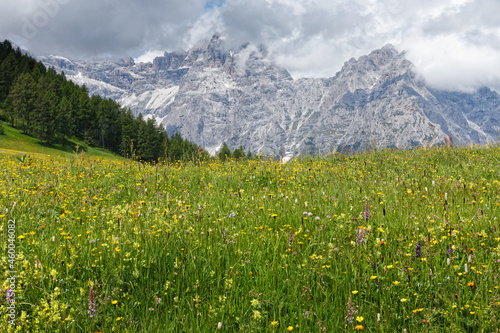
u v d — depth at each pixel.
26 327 3.17
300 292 3.77
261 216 6.07
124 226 5.32
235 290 3.86
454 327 3.19
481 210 5.56
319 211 6.25
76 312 3.44
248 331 3.26
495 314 3.26
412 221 5.45
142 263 4.11
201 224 5.53
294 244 4.77
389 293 3.71
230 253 4.58
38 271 3.79
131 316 3.41
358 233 4.38
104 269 4.18
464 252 4.13
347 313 3.42
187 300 3.68
